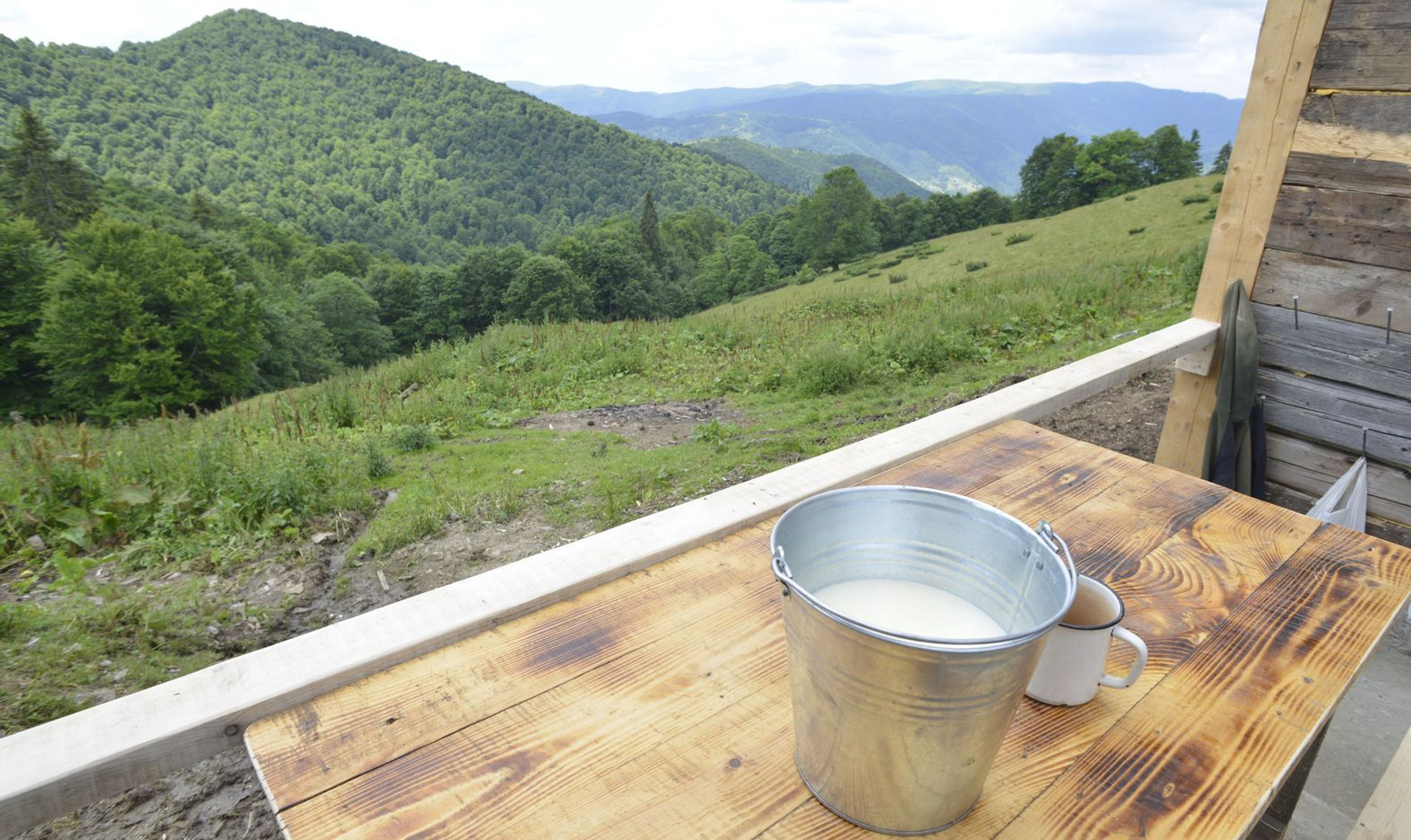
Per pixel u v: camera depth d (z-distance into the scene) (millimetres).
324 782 860
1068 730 981
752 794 857
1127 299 10867
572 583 1204
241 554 4227
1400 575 1379
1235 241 2951
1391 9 2434
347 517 4836
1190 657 1140
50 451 5273
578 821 821
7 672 3031
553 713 973
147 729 871
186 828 2293
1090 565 1379
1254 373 2887
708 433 6457
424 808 832
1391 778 2215
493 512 4809
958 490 1620
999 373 7777
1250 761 944
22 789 793
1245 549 1448
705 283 101625
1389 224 2578
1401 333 2615
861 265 77688
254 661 995
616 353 11055
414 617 1101
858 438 5926
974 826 827
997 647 641
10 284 39688
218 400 40750
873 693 695
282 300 60250
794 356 9688
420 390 10336
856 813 809
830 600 879
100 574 4035
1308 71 2654
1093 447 1861
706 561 1323
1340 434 2838
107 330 37250
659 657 1084
